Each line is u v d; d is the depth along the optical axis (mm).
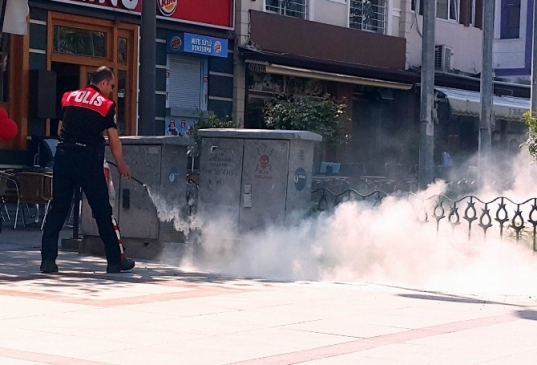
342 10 26547
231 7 23109
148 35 13625
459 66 31141
